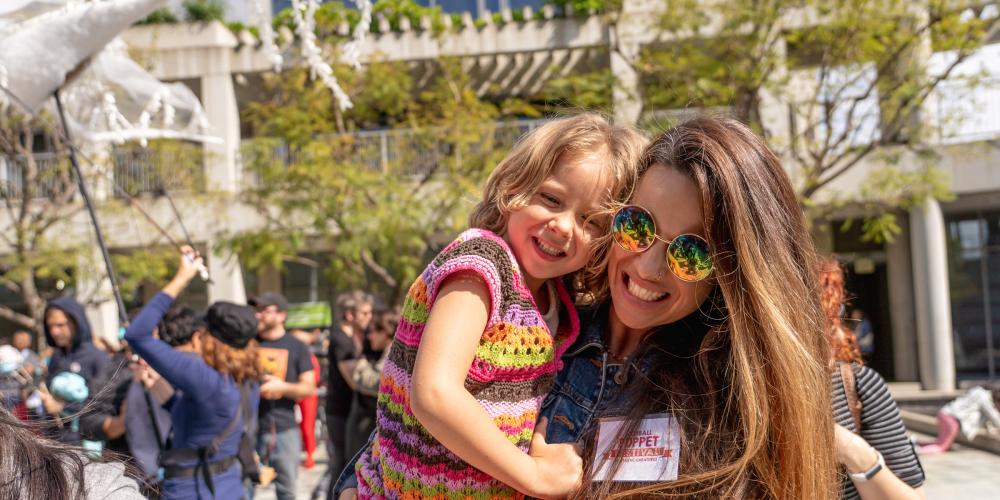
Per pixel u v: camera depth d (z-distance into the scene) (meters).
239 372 4.32
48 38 3.42
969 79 11.70
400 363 1.75
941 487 8.35
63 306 5.30
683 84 11.33
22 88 3.50
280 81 13.39
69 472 1.23
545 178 1.80
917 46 11.53
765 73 11.49
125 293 15.05
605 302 1.93
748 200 1.59
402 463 1.71
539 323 1.76
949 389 16.81
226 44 17.31
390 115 14.95
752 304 1.58
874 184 13.08
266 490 8.82
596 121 1.92
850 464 2.05
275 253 13.13
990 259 18.38
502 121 15.17
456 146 12.91
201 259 4.43
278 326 6.91
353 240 12.27
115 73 3.92
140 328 4.05
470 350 1.63
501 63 17.53
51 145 13.66
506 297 1.71
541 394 1.77
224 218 15.22
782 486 1.56
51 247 13.65
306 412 8.36
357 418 5.63
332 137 13.27
